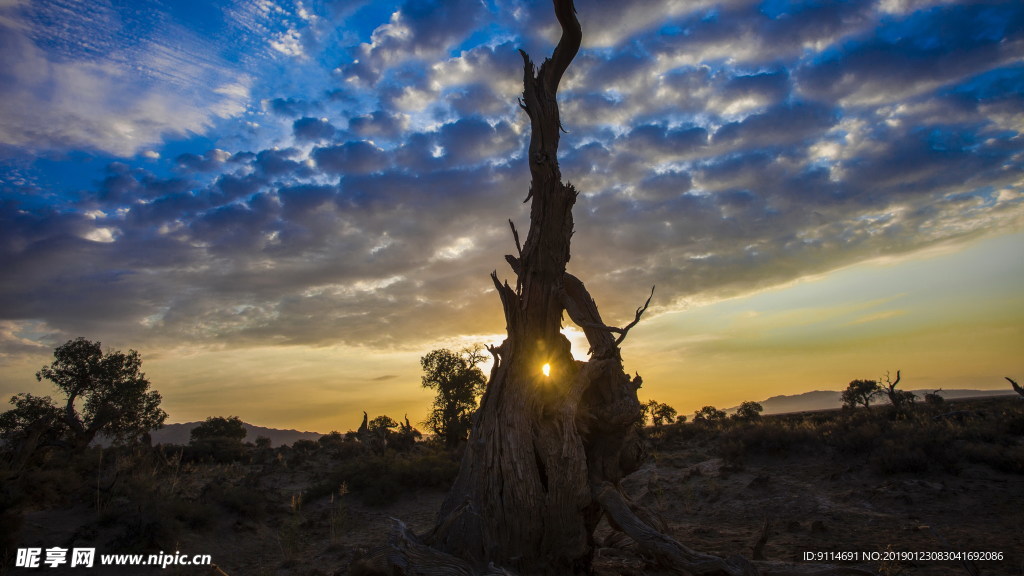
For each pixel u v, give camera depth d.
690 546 12.96
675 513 17.92
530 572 9.05
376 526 18.56
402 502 21.89
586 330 11.34
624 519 9.30
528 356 10.46
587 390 10.85
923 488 16.48
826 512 15.74
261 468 32.31
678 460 27.48
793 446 23.50
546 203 10.54
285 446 45.91
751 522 15.86
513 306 10.78
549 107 10.55
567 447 9.58
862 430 22.50
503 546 9.12
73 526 15.30
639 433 11.02
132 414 34.25
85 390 33.91
